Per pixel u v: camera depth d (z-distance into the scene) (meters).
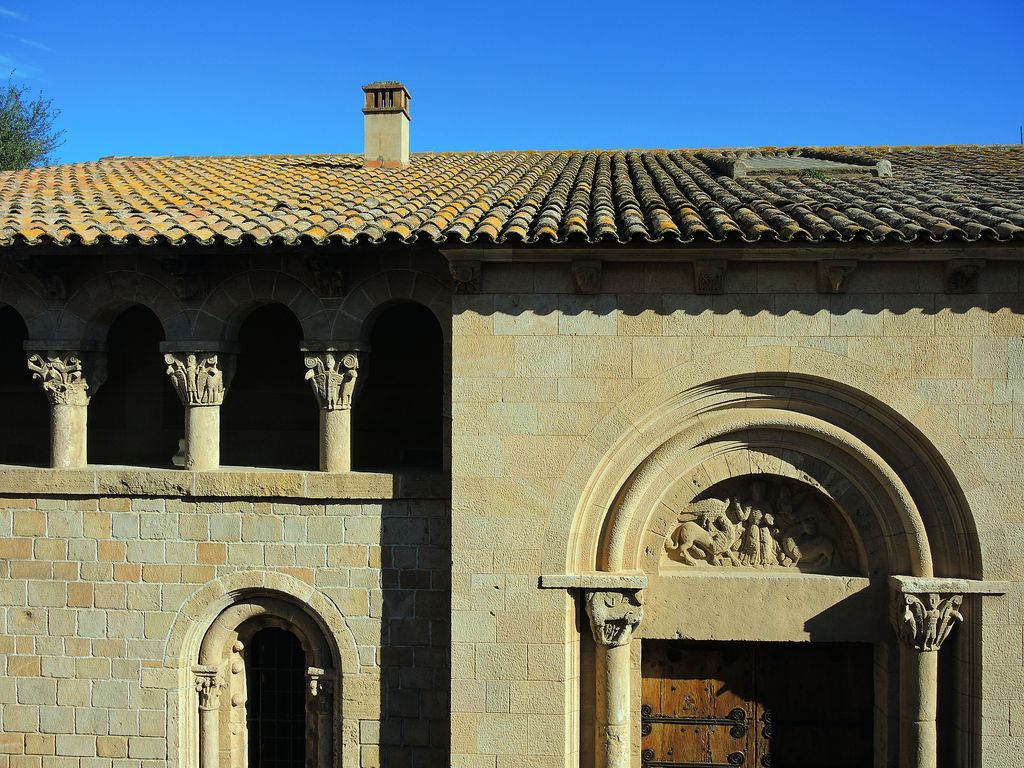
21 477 11.28
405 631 10.95
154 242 10.27
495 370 10.23
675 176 13.59
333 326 11.09
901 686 10.37
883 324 9.96
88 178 14.53
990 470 9.91
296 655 12.02
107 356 12.61
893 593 10.25
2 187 13.80
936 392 9.95
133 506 11.23
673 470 10.61
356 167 15.52
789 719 11.39
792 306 10.02
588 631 10.52
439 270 11.01
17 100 33.75
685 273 10.09
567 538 10.17
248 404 13.75
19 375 14.06
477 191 12.45
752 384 10.26
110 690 11.23
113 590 11.25
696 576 10.64
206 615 11.20
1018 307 9.84
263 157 17.42
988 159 15.16
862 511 10.52
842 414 10.27
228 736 11.53
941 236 9.26
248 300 11.26
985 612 9.93
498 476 10.22
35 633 11.33
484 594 10.21
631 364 10.15
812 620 10.55
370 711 10.99
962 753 10.12
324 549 11.03
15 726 11.32
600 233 9.52
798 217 9.98
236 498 11.12
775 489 10.84
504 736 10.20
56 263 11.20
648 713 11.27
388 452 13.48
